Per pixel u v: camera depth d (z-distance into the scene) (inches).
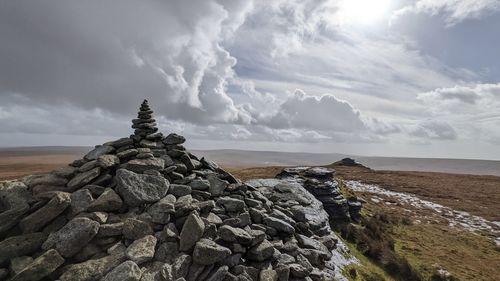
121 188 422.3
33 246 336.2
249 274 400.5
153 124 573.9
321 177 1165.1
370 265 704.4
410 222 1453.0
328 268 529.3
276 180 877.8
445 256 1005.2
